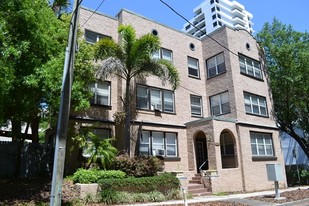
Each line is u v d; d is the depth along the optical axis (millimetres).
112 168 14445
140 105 19000
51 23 12297
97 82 17500
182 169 19516
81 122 16078
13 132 14898
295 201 13156
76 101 13477
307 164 29953
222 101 21781
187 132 20516
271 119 23297
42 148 16047
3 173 14789
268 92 24109
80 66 14422
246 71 22891
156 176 14148
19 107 11430
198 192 16219
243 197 14844
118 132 17266
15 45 10031
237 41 22938
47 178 14969
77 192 11953
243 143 19844
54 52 11992
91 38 18359
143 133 18562
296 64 24969
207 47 23938
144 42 15781
